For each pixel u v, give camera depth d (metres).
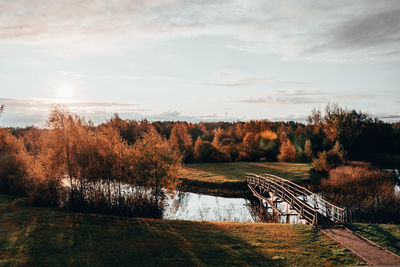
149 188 20.25
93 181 20.16
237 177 35.62
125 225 15.40
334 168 36.94
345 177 30.66
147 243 12.52
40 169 20.62
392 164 44.59
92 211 19.28
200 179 34.91
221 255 11.06
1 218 16.20
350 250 11.22
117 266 10.20
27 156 24.89
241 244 12.19
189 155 50.84
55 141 20.41
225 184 32.59
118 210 19.20
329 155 40.34
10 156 25.86
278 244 12.11
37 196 19.91
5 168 24.84
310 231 13.80
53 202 20.08
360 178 29.30
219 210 23.39
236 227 14.88
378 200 19.67
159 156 20.34
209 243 12.41
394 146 51.72
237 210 23.53
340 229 13.88
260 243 12.25
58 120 20.36
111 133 22.25
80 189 19.92
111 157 20.52
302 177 34.38
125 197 20.23
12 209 18.55
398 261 10.05
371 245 11.64
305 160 49.44
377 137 53.81
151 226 15.22
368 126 55.94
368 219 18.03
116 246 12.16
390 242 11.98
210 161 51.38
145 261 10.62
